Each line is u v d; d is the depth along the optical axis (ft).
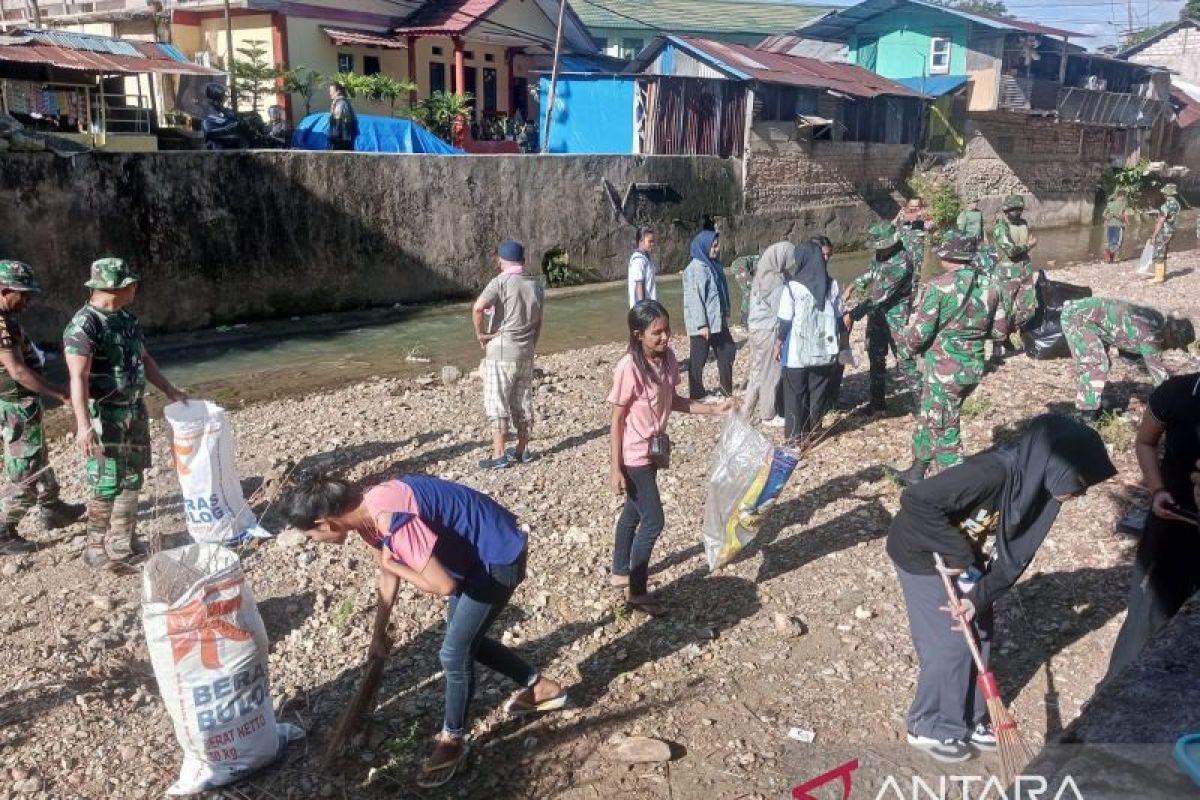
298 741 13.41
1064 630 15.66
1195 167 138.82
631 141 70.23
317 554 19.03
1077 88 106.93
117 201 41.52
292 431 28.25
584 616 16.65
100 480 18.25
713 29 132.67
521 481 23.22
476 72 82.17
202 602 11.84
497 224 57.11
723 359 30.01
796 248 24.45
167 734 13.58
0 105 44.73
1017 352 34.47
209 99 53.21
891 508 20.72
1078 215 112.06
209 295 45.34
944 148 96.07
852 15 104.37
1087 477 11.24
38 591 17.87
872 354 27.30
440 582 11.48
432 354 42.52
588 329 49.21
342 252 50.06
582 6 129.39
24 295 18.69
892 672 14.82
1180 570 12.19
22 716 13.94
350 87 65.77
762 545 19.30
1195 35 146.00
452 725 12.56
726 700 14.23
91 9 70.38
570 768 12.85
